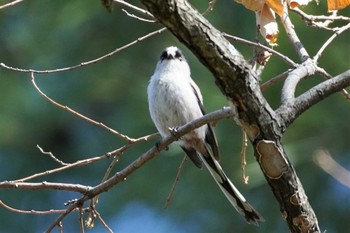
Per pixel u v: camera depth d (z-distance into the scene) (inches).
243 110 201.9
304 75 241.9
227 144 475.2
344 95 261.0
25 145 627.2
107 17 592.7
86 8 591.2
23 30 609.6
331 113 474.9
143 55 587.8
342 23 457.7
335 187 513.0
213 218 513.7
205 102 469.7
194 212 517.0
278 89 446.6
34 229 641.6
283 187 208.4
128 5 270.4
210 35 190.4
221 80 197.3
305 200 211.2
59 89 602.5
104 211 555.5
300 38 464.1
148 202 527.2
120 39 594.2
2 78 605.3
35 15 610.2
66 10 595.2
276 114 207.8
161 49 578.6
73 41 602.5
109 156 269.0
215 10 539.8
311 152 472.7
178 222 520.7
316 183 503.8
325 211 514.6
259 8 226.2
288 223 214.7
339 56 459.2
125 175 249.8
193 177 512.7
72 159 624.4
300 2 236.8
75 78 599.5
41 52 603.8
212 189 510.3
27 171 629.3
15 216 639.1
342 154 474.6
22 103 604.4
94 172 614.5
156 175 524.7
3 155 628.7
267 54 258.7
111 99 593.3
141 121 535.5
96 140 622.5
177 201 512.7
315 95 214.7
